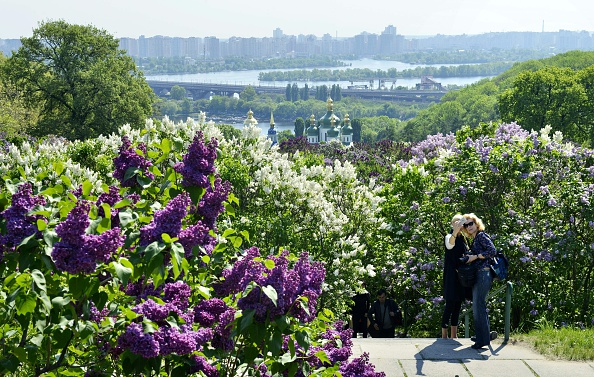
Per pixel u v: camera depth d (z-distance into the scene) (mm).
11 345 5129
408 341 10688
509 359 9586
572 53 191125
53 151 17922
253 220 13945
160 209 5629
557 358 9602
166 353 4816
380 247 16000
